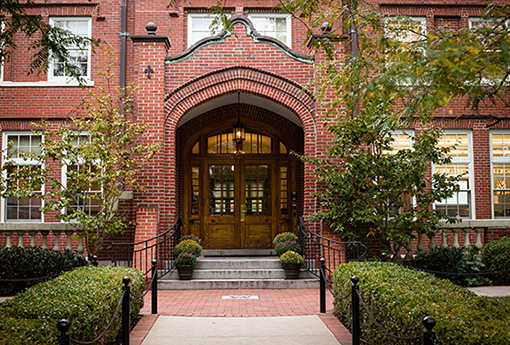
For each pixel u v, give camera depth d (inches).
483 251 368.5
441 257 350.6
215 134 505.4
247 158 500.4
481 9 489.4
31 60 470.3
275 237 453.7
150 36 402.9
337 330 231.0
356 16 251.8
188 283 359.6
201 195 495.8
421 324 145.9
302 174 491.2
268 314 270.1
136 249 381.1
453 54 130.1
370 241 410.6
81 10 474.9
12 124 462.3
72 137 364.2
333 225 372.8
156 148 363.3
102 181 346.3
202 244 488.7
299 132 489.7
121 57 462.6
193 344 208.5
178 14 476.7
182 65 409.4
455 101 480.1
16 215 460.8
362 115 345.7
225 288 360.8
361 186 357.4
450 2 487.8
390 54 203.9
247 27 414.3
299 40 481.1
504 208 487.8
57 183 353.7
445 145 485.4
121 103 424.5
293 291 349.1
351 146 361.4
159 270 378.9
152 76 402.3
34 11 472.1
